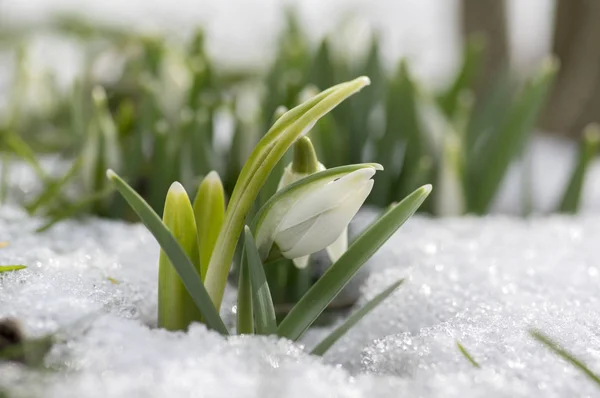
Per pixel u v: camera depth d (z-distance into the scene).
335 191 0.31
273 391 0.29
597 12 0.96
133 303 0.34
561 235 0.43
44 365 0.30
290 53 0.54
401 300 0.35
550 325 0.33
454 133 0.48
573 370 0.31
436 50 1.37
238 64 1.12
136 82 0.54
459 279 0.36
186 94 0.49
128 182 0.44
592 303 0.35
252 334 0.32
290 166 0.32
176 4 1.39
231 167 0.45
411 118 0.47
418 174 0.45
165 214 0.32
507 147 0.48
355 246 0.31
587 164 0.49
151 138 0.49
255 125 0.44
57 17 1.17
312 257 0.39
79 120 0.50
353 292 0.39
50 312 0.32
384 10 1.29
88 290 0.33
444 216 0.46
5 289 0.33
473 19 1.03
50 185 0.42
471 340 0.33
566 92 0.99
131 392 0.29
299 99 0.42
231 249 0.32
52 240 0.39
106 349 0.30
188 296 0.32
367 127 0.49
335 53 0.53
